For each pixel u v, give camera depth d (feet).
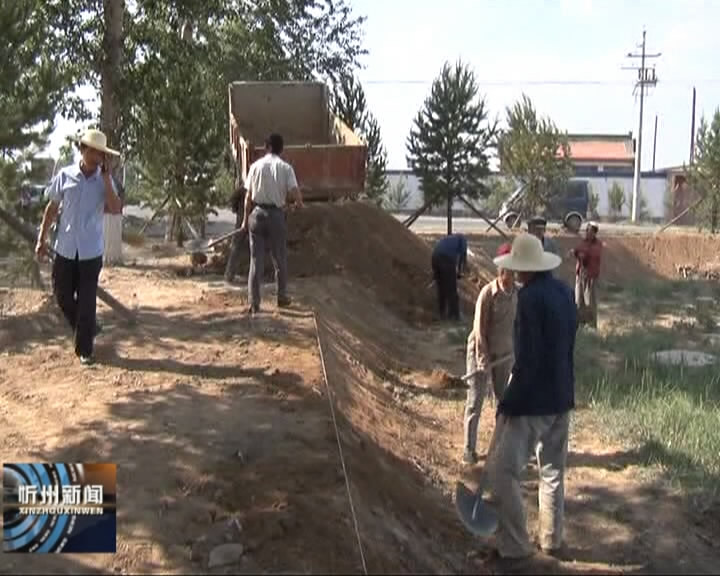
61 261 25.85
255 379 25.73
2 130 34.40
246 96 58.49
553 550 20.94
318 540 17.30
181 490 18.70
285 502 18.29
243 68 79.71
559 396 20.10
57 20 52.60
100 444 20.52
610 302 73.10
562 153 119.55
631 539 22.33
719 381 36.99
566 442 21.03
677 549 21.97
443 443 28.71
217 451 20.42
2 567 16.11
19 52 36.29
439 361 40.93
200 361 27.32
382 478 21.94
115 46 53.67
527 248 19.93
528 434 20.20
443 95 99.19
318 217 50.49
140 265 48.52
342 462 20.53
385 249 53.88
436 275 50.37
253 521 17.54
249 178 34.09
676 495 24.98
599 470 26.73
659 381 36.27
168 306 35.27
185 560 16.49
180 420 22.13
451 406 33.19
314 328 32.19
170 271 45.98
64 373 25.75
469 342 26.81
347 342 35.91
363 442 23.40
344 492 19.21
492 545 21.25
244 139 49.98
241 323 32.40
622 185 194.29
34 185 35.86
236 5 77.46
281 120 59.00
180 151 61.36
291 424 22.36
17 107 35.14
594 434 29.89
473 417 26.50
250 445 20.85
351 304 43.45
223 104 73.15
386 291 50.96
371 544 17.93
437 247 50.26
